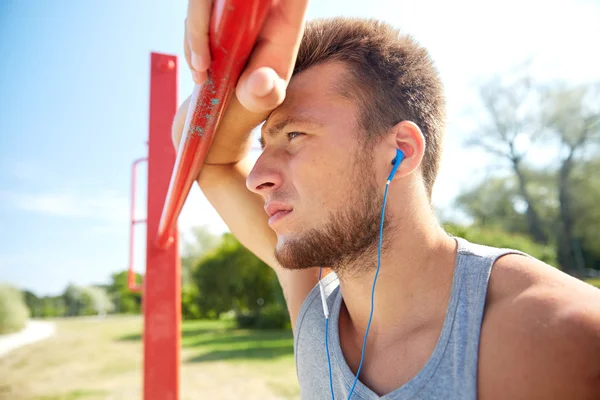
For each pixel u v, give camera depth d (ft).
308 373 3.09
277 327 52.03
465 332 2.23
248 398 19.21
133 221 5.90
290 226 2.63
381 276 2.64
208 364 28.02
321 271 3.31
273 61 1.71
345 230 2.58
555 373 1.86
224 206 3.98
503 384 1.99
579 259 72.49
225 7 1.44
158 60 5.43
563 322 1.91
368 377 2.61
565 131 72.59
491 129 76.33
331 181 2.59
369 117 2.71
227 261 56.54
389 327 2.64
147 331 5.16
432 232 2.74
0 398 22.56
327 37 2.81
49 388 24.53
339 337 2.92
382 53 2.88
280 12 1.63
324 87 2.72
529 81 74.18
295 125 2.66
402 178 2.73
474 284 2.34
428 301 2.55
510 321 2.07
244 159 4.08
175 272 5.32
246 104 1.77
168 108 5.39
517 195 75.66
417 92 3.00
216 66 1.72
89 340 49.67
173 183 3.01
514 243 51.31
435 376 2.23
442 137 3.23
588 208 72.13
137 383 24.49
